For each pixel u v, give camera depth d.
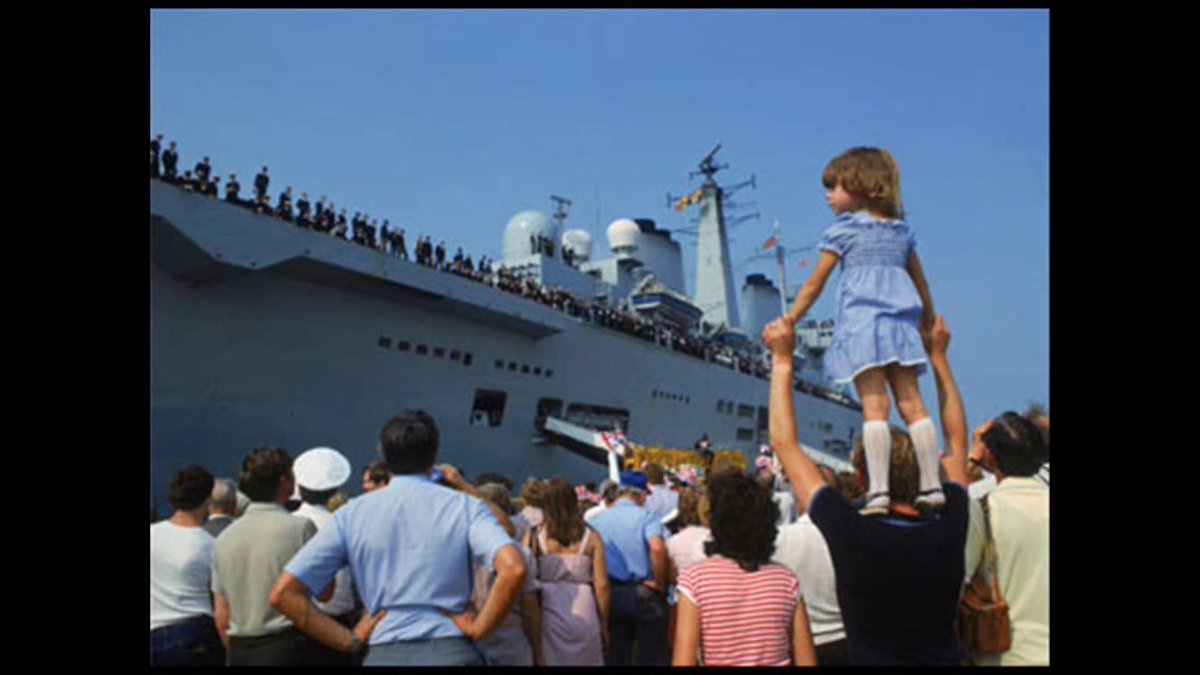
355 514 3.15
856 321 2.59
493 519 3.17
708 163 49.34
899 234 2.69
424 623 3.00
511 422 25.75
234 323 17.38
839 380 2.63
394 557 3.06
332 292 19.70
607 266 41.34
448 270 23.05
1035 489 2.97
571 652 4.56
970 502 2.91
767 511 2.90
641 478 6.04
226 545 4.08
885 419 2.54
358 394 20.39
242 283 17.56
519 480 26.06
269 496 4.24
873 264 2.63
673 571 5.62
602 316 31.39
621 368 31.33
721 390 39.75
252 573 4.00
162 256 15.68
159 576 4.08
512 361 25.70
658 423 34.00
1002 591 2.92
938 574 2.42
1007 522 2.91
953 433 2.82
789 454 2.65
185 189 15.14
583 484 28.95
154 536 4.18
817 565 4.01
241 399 17.52
